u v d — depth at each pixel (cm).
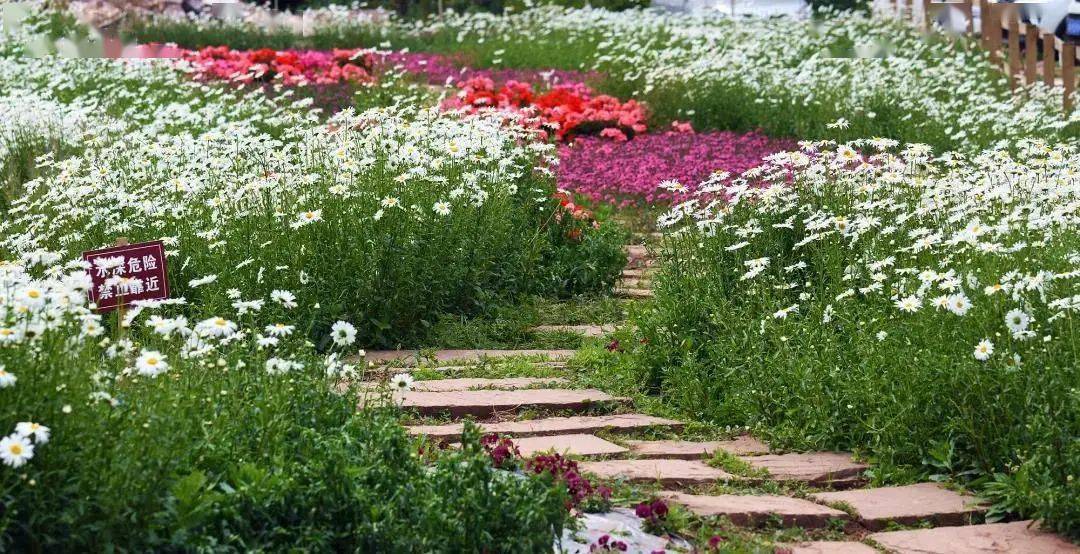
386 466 402
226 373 434
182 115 1032
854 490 498
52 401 354
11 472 338
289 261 702
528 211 903
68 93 1415
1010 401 490
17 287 415
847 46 1981
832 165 730
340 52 1788
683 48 1964
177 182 730
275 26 2420
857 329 583
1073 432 466
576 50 2123
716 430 587
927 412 515
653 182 1109
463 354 716
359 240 720
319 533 371
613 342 703
